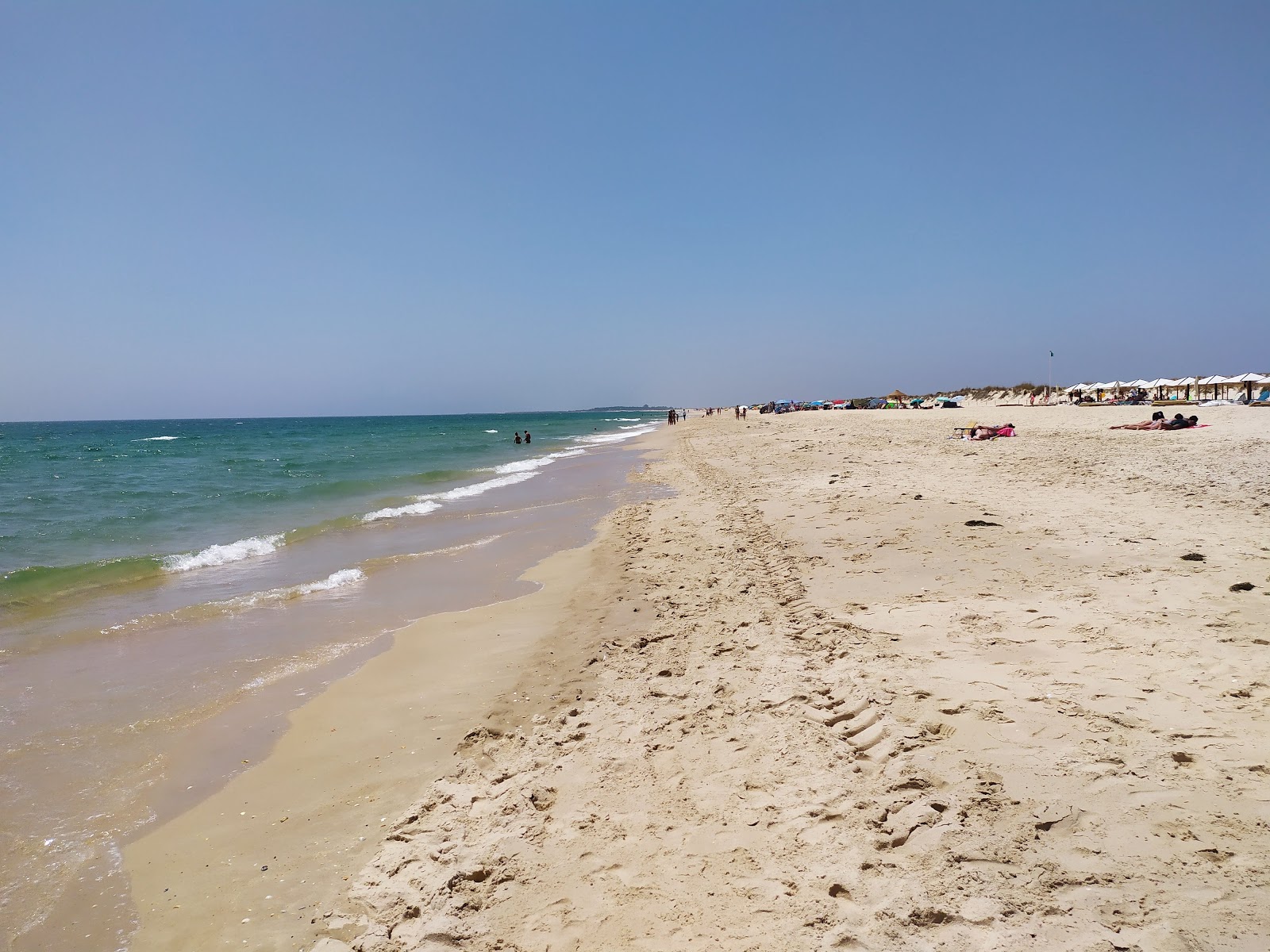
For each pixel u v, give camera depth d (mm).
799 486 16859
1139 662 5262
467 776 4922
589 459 35281
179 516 17453
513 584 10469
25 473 31281
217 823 4523
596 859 3760
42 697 6566
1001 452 21016
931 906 3027
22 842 4379
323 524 15672
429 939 3322
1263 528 9070
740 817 3969
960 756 4129
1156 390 53750
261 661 7441
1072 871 3123
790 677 5699
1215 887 2947
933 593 7477
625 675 6367
